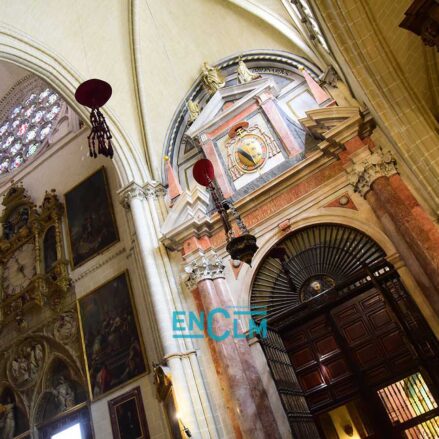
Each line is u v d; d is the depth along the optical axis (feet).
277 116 38.24
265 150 37.68
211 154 39.81
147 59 45.34
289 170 34.22
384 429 28.07
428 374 24.97
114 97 44.45
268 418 28.55
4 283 51.24
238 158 38.58
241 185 37.45
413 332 27.22
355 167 31.09
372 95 28.25
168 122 45.44
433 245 26.48
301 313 32.37
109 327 41.09
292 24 40.78
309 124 34.35
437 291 25.54
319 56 37.86
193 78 46.29
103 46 44.42
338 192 32.68
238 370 30.19
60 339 43.73
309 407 30.76
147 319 38.81
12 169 61.41
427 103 28.55
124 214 44.80
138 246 39.50
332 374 30.83
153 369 35.14
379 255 30.48
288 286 33.27
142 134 44.52
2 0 38.78
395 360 29.01
